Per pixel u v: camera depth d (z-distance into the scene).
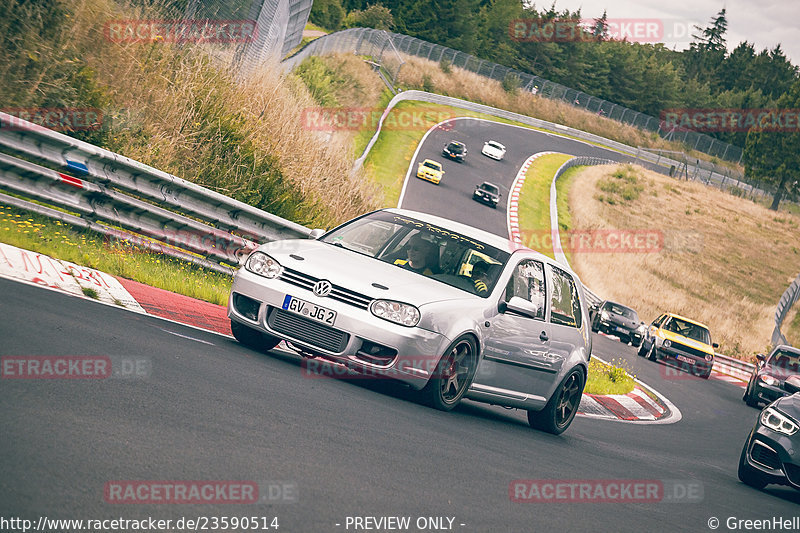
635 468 30.88
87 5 52.06
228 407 20.55
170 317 32.78
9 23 47.09
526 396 33.41
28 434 15.19
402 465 20.22
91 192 41.09
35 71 47.59
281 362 29.78
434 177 186.12
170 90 56.97
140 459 15.47
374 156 183.50
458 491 19.50
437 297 29.05
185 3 63.50
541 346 33.16
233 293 29.75
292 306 28.31
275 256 29.52
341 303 27.95
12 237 34.31
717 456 44.66
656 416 57.88
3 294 25.75
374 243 32.31
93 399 18.22
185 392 20.78
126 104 53.38
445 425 27.19
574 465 27.56
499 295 31.22
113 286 34.44
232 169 58.75
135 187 43.28
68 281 32.09
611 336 126.75
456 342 28.92
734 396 91.44
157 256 44.66
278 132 68.12
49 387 18.23
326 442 20.08
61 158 39.94
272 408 21.72
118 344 23.84
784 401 36.59
